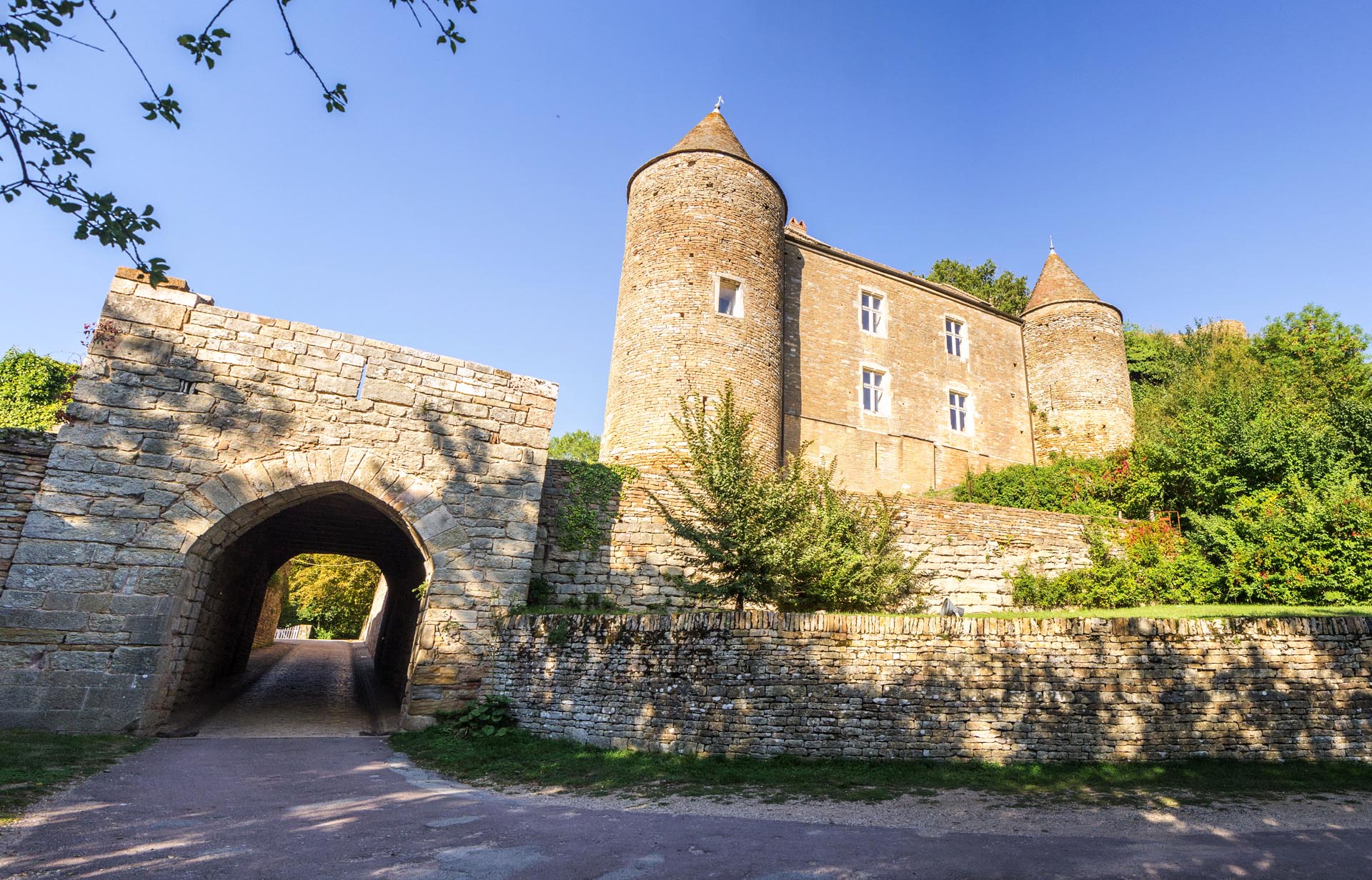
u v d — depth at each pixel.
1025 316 28.61
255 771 7.66
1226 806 6.52
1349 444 16.52
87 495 9.60
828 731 8.58
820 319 23.52
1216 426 17.20
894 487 23.02
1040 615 10.84
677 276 18.80
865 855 5.00
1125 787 7.26
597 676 9.87
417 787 7.22
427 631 11.05
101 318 10.19
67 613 9.20
